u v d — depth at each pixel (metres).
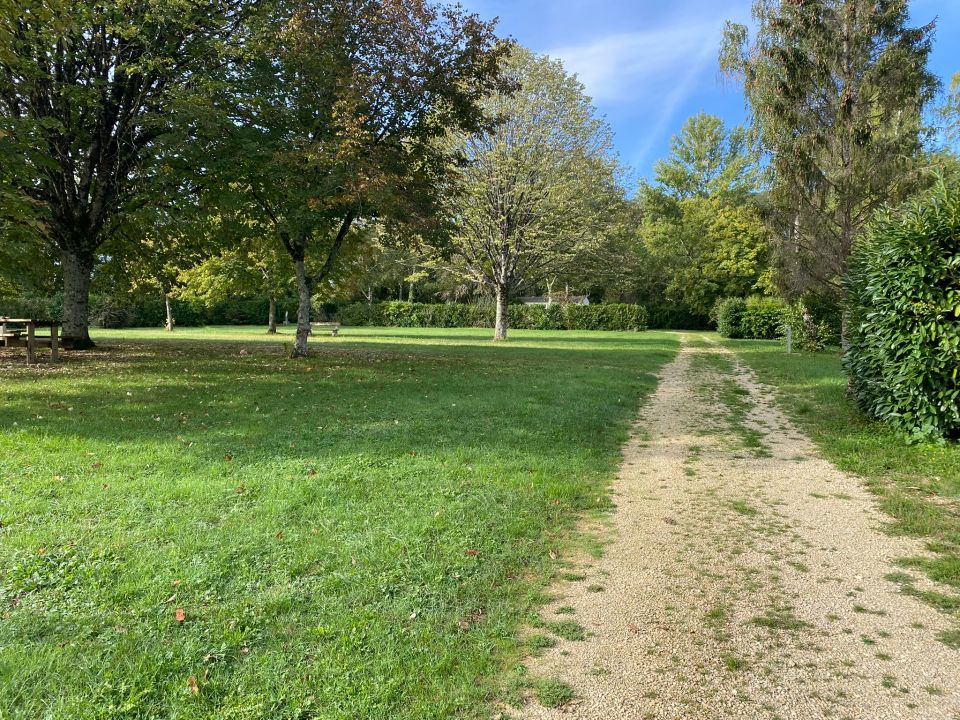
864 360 8.25
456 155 17.41
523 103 25.88
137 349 19.59
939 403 6.89
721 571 3.93
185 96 13.62
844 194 15.87
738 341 30.16
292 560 3.86
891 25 15.40
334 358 17.66
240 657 2.86
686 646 3.05
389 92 15.35
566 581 3.79
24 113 14.99
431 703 2.56
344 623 3.15
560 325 47.03
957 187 7.02
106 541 4.06
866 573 3.88
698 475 6.20
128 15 14.06
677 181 58.62
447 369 14.98
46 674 2.64
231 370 13.98
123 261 20.61
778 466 6.51
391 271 33.81
